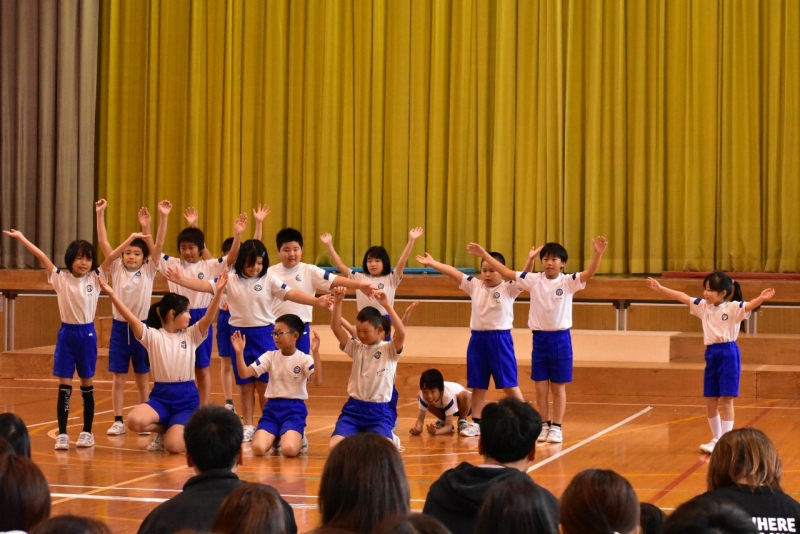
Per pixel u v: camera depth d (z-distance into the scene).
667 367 10.06
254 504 2.58
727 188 12.20
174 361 7.03
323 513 2.82
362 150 13.13
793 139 12.08
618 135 12.43
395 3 13.05
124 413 8.89
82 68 13.56
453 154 12.92
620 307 11.89
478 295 8.02
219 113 13.54
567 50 12.62
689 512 2.40
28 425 8.16
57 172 13.48
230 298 7.63
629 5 12.52
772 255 12.06
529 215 12.72
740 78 12.20
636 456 6.88
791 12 12.11
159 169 13.68
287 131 13.46
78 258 7.25
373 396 6.87
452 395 7.95
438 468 6.48
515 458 3.47
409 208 12.99
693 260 12.21
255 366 7.06
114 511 5.16
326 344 11.33
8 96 13.59
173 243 13.65
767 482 3.25
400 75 13.04
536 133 12.73
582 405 9.45
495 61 12.84
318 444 7.43
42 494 2.62
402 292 12.32
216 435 3.39
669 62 12.41
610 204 12.50
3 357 11.16
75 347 7.23
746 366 10.32
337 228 13.29
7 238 13.49
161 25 13.66
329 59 13.16
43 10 13.53
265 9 13.43
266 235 13.36
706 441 7.50
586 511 2.60
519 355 10.86
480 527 2.74
